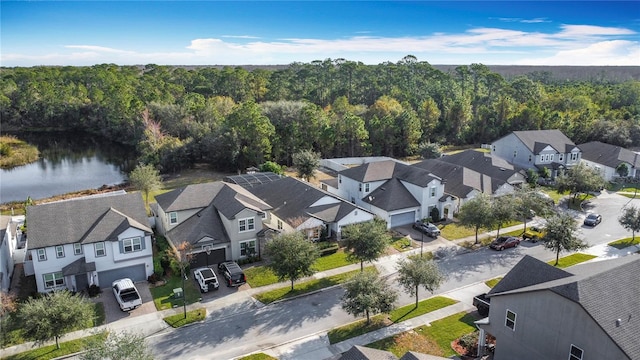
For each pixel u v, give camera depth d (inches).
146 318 1285.7
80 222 1488.7
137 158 3563.0
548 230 1636.3
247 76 5251.0
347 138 3607.3
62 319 1082.1
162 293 1433.3
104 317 1286.9
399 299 1396.4
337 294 1435.8
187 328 1238.3
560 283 936.3
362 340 1177.4
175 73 6348.4
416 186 2101.4
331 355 1114.7
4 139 4165.8
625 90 5083.7
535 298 956.6
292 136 3430.1
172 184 2876.5
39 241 1395.2
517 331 1008.9
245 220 1660.9
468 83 5738.2
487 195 1932.8
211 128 3565.5
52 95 4943.4
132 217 1563.7
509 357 1039.0
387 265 1647.4
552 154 3034.0
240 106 3555.6
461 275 1563.7
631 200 2452.0
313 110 3528.5
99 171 3373.5
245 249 1689.2
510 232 1987.0
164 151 3221.0
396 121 3791.8
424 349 1135.0
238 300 1393.9
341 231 1854.1
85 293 1425.9
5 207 2384.4
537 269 1083.9
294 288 1467.8
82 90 5167.3
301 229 1768.0
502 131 4192.9
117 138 4411.9
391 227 2042.3
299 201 1943.9
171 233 1706.4
